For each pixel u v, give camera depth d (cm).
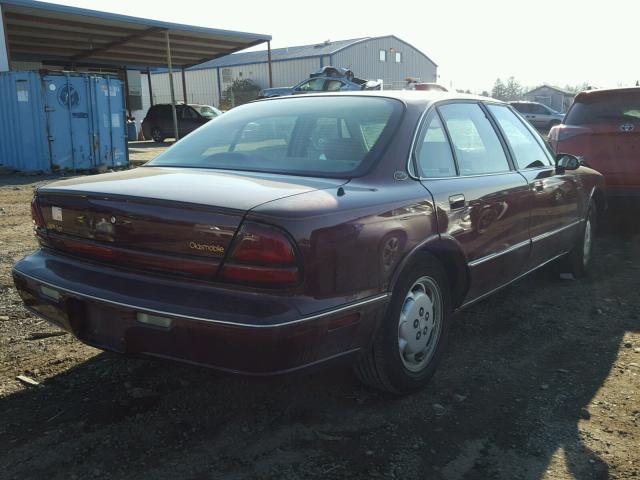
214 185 278
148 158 1838
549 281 546
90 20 1997
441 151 352
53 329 407
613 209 789
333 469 259
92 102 1469
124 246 270
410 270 306
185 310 244
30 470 254
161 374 345
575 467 264
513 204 396
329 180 296
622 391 334
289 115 359
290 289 243
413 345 317
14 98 1395
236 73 4956
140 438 280
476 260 358
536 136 484
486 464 265
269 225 240
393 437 285
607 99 719
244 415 303
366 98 358
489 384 342
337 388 333
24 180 1284
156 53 2703
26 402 310
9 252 615
